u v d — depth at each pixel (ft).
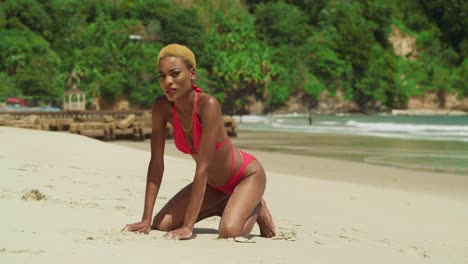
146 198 17.44
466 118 367.45
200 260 13.39
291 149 94.07
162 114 17.24
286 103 458.09
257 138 129.08
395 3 546.26
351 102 475.31
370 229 25.14
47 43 391.04
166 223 17.79
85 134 111.55
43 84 348.38
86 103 367.66
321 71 475.72
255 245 16.53
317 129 179.42
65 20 420.77
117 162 47.83
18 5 403.34
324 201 34.50
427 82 507.71
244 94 444.55
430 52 525.75
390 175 56.08
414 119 351.67
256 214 18.17
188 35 436.76
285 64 467.93
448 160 74.02
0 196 23.53
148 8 453.99
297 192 38.34
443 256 19.49
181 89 16.29
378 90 485.97
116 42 407.03
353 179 52.42
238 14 485.97
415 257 18.61
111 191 29.66
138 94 389.19
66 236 15.65
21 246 13.99
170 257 13.50
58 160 45.27
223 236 17.03
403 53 525.75
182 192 18.20
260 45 472.03
